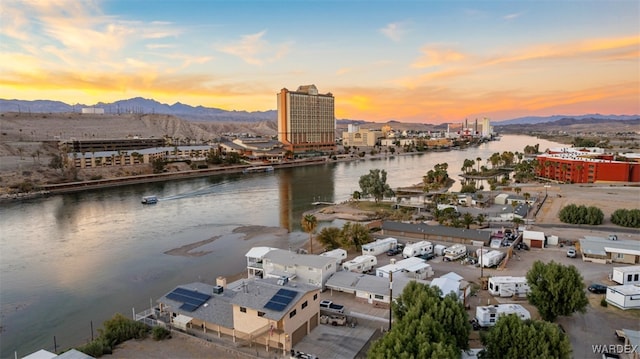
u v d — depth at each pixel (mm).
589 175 198625
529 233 98812
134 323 58250
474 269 82750
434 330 43469
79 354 47906
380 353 41188
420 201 160125
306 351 52312
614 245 87250
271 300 54344
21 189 193125
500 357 43406
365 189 161625
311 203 169875
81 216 148500
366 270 83312
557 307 55969
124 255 101438
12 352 57781
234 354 52094
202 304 60625
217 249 105688
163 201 177750
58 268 92312
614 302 63219
